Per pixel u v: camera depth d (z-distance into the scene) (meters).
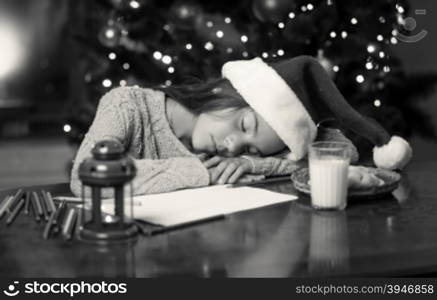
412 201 1.33
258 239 1.07
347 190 1.30
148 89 1.69
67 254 0.99
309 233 1.11
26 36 4.30
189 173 1.44
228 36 2.48
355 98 2.53
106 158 1.04
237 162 1.53
